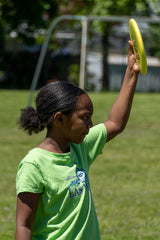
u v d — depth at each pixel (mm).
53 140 3584
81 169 3676
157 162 12734
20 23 34875
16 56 39875
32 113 3656
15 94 31500
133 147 14883
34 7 34719
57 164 3523
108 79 40281
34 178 3402
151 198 9242
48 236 3479
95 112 22875
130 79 4180
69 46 39594
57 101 3494
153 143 15633
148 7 39156
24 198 3361
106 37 39094
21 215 3350
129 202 8922
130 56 4148
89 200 3623
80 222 3537
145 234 7250
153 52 46469
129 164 12352
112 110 4219
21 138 16094
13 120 20109
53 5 36688
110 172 11406
